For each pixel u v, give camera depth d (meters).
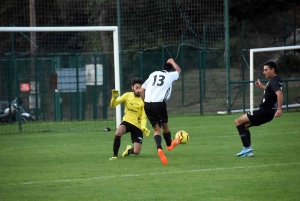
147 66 60.16
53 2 85.25
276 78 26.44
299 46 52.16
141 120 27.81
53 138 40.16
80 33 84.81
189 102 62.97
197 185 20.41
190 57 63.12
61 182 21.73
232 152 29.33
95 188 20.34
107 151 31.50
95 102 58.47
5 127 51.78
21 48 84.56
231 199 17.98
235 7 79.62
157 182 21.20
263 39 70.56
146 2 76.69
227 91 58.22
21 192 19.95
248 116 27.02
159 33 75.94
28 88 57.78
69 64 58.59
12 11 85.50
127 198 18.52
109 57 62.47
